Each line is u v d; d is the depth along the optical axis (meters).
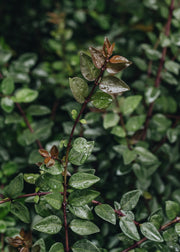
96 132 0.64
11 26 0.91
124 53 0.79
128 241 0.49
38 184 0.46
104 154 0.65
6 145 0.69
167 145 0.66
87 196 0.45
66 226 0.46
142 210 0.60
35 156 0.60
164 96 0.67
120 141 0.61
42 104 0.75
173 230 0.48
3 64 0.70
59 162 0.45
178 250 0.48
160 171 0.67
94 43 0.82
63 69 0.74
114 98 0.57
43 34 0.90
